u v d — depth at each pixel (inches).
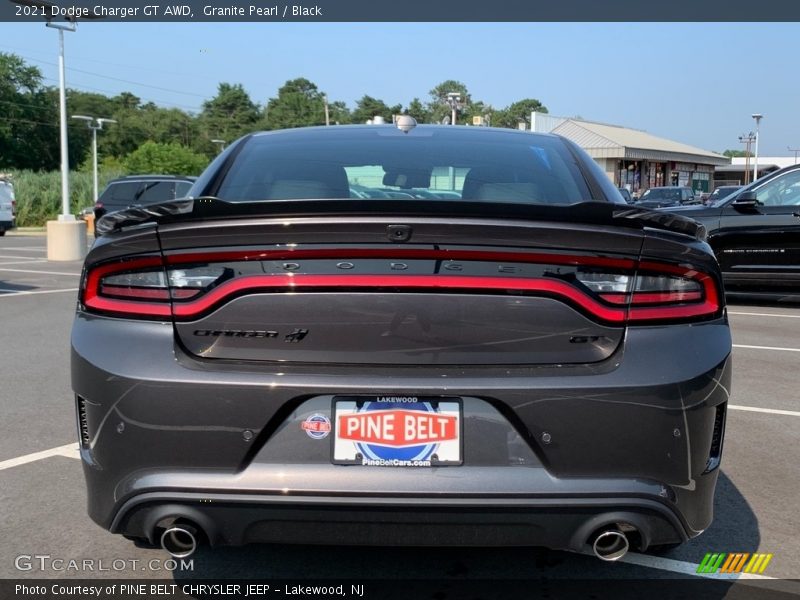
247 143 146.7
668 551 130.5
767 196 409.1
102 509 99.4
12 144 3511.3
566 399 94.0
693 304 100.5
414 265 96.1
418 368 95.8
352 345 96.3
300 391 94.0
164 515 95.6
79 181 1646.2
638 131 2263.8
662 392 95.3
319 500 93.5
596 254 96.9
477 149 141.9
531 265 96.5
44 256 772.0
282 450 95.0
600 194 129.0
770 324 363.3
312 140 145.4
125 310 99.2
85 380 99.4
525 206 95.7
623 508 94.3
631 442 94.9
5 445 183.0
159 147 3218.5
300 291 96.1
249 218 95.4
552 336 97.0
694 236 103.7
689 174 2208.4
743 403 224.8
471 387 93.7
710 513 103.5
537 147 145.5
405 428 95.0
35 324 356.2
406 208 95.0
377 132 150.0
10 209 1164.5
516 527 94.9
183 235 96.7
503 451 94.8
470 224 94.3
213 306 97.0
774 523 142.4
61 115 931.3
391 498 93.2
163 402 95.2
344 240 95.0
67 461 172.7
